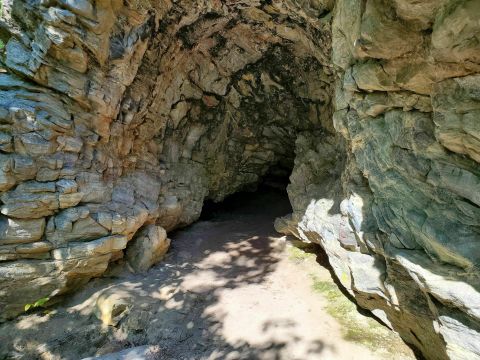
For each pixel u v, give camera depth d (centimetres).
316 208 702
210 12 761
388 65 372
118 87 672
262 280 729
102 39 594
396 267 460
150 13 657
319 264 751
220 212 1224
